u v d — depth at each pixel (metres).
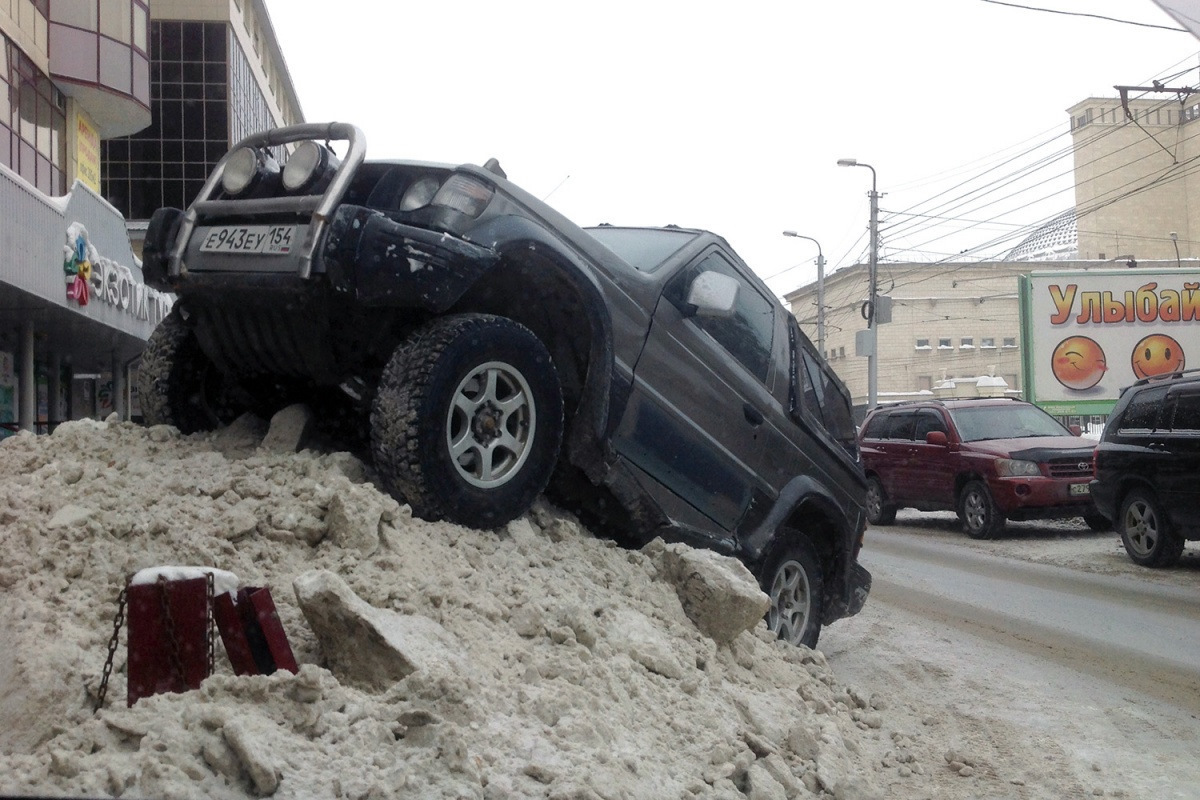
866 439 18.64
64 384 32.22
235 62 46.50
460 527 4.39
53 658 3.19
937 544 15.07
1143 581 11.26
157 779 2.54
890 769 4.79
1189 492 11.55
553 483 5.34
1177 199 67.69
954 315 68.94
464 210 4.73
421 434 4.27
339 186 4.42
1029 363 36.31
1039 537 15.74
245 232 4.64
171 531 3.88
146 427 5.14
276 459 4.45
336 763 2.81
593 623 4.21
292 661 3.25
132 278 26.92
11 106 23.08
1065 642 7.96
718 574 5.04
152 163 44.88
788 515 6.29
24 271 19.70
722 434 5.94
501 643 3.85
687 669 4.46
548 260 4.86
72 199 22.70
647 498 5.30
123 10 27.20
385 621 3.50
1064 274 36.31
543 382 4.75
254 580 3.77
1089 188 68.38
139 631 3.06
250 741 2.69
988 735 5.46
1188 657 7.50
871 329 32.19
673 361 5.66
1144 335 36.06
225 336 4.90
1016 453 15.36
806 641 6.46
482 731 3.13
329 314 4.52
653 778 3.41
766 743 4.14
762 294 6.68
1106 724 5.72
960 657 7.35
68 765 2.55
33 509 3.91
